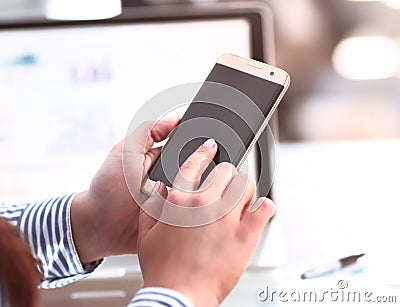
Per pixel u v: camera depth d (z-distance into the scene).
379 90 1.65
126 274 1.11
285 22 1.63
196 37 1.19
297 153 1.56
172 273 0.62
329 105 1.66
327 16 1.63
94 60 1.20
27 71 1.21
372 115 1.65
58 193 1.23
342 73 1.65
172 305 0.59
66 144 1.22
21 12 1.37
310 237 1.22
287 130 1.66
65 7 1.27
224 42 1.19
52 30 1.20
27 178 1.23
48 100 1.21
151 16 1.19
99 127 1.21
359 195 1.36
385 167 1.47
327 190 1.39
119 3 1.29
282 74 0.81
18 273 0.48
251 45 1.19
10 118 1.22
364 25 1.63
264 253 1.16
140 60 1.20
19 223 0.85
